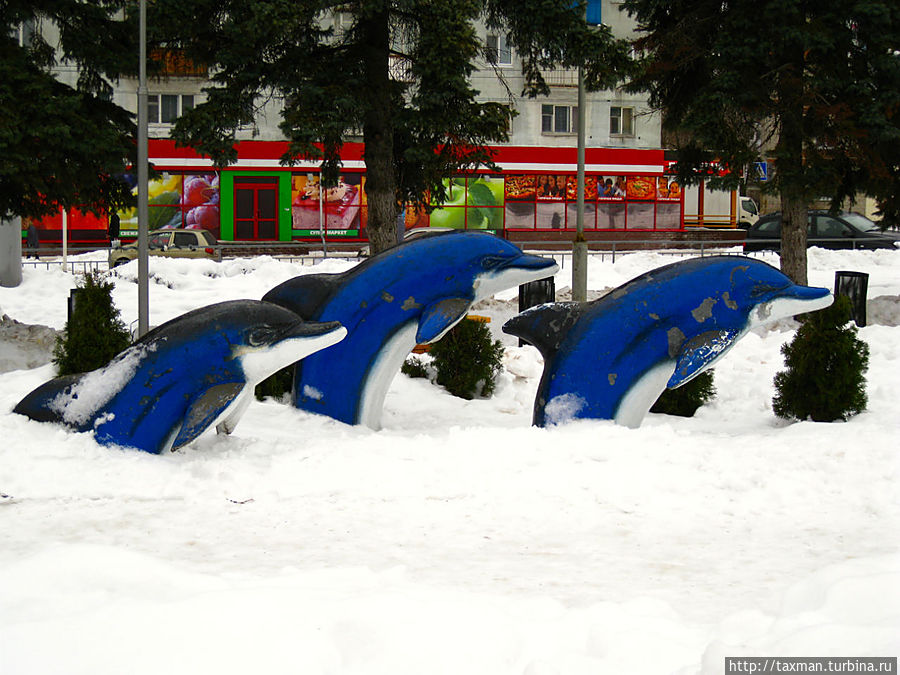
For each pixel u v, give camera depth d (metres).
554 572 6.48
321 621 4.97
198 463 8.87
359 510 8.02
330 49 19.14
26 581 5.65
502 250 11.15
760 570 6.55
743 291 10.47
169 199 40.75
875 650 4.40
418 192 21.94
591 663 4.59
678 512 8.02
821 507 8.17
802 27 20.50
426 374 15.01
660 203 44.25
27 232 39.34
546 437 9.61
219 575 6.14
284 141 41.00
